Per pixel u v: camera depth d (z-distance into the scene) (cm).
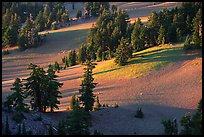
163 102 15812
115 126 12812
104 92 17788
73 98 13988
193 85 17188
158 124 13162
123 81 18938
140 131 12431
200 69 18638
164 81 18212
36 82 12838
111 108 14962
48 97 13000
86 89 13338
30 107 14400
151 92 17088
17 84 11706
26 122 11094
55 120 12319
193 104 15250
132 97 16612
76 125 9994
